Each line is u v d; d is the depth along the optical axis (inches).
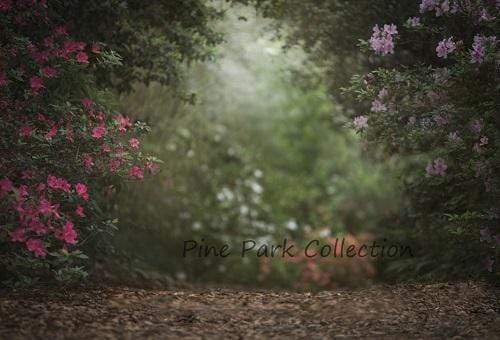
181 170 379.2
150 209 339.9
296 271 380.5
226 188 412.5
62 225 194.5
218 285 340.2
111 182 228.7
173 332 165.8
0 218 189.8
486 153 207.6
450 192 245.6
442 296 208.7
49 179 193.6
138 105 302.2
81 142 209.8
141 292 216.8
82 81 226.2
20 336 153.4
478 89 213.8
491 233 215.2
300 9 263.7
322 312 191.9
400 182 318.3
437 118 211.5
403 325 176.7
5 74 202.4
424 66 227.6
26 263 192.2
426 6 210.1
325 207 451.5
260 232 411.8
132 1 243.6
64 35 218.5
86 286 222.5
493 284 225.9
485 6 207.0
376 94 224.4
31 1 211.6
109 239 263.0
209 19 275.6
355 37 249.0
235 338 162.7
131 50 251.6
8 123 197.6
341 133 416.2
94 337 156.7
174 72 261.6
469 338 161.5
